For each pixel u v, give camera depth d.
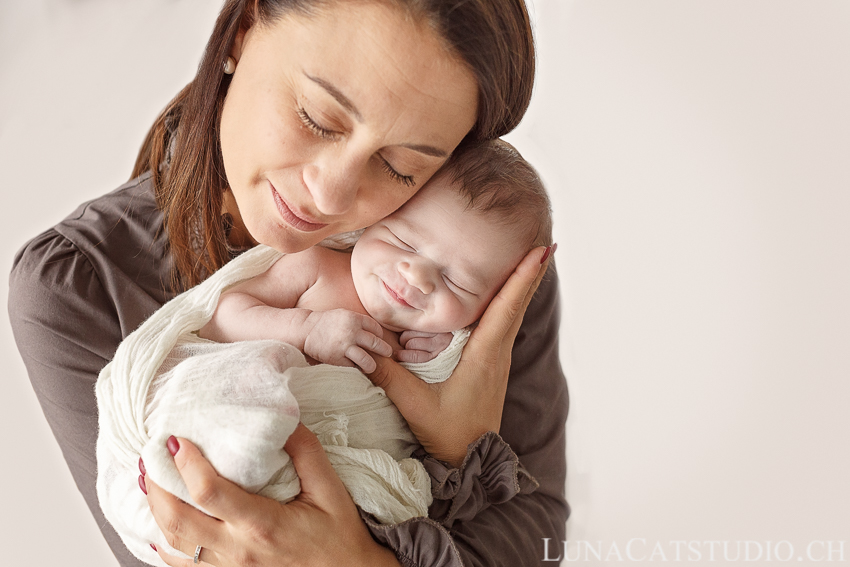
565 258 2.49
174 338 1.02
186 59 2.26
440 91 0.86
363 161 0.90
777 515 2.41
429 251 1.13
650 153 2.55
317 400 1.01
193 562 0.99
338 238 1.28
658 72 2.52
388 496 0.97
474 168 1.13
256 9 0.96
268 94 0.90
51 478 2.13
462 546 1.04
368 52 0.82
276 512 0.89
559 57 2.41
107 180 2.23
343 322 1.05
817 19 2.50
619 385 2.52
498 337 1.14
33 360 1.14
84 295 1.14
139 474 0.97
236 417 0.89
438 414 1.08
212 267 1.24
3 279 2.12
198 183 1.18
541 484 1.30
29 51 2.27
